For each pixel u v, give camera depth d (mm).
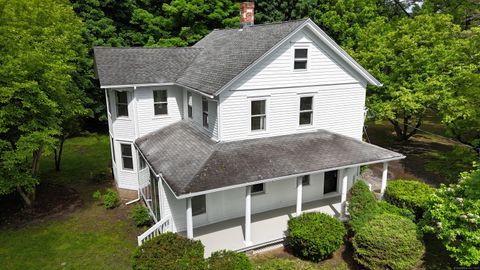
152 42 32094
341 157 14297
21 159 14508
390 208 14242
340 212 14992
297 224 12531
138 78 17531
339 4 32438
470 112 15867
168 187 12875
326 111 16516
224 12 32344
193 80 16438
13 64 13758
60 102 16578
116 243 13828
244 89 14266
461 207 10930
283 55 14719
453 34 23531
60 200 17938
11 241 14023
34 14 18016
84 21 30000
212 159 12945
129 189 19484
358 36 29688
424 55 21688
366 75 16688
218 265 10109
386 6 41062
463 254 10484
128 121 18328
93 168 23328
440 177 21312
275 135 15516
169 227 13336
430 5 35469
